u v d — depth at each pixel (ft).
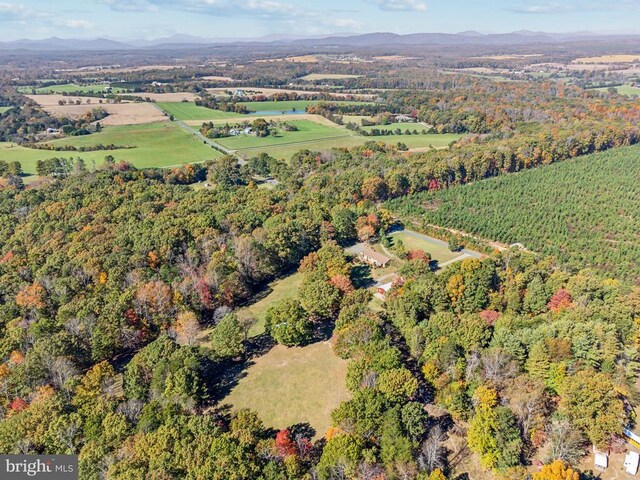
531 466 210.38
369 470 198.49
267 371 291.38
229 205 513.45
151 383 256.11
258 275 404.16
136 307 323.78
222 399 268.62
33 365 260.42
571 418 220.84
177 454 200.75
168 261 394.93
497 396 231.71
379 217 501.97
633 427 226.99
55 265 375.66
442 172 640.99
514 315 315.99
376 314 316.19
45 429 219.00
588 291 322.34
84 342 294.46
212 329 339.36
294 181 645.51
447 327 283.59
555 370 240.94
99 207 503.20
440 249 466.29
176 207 501.56
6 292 351.05
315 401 263.70
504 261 382.22
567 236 477.36
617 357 255.91
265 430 243.81
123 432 217.56
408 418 220.84
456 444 227.61
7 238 449.48
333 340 310.24
